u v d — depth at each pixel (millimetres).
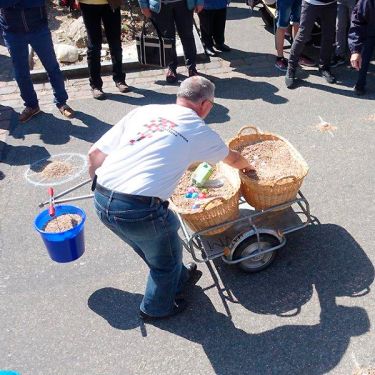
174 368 3275
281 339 3379
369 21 5395
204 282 3830
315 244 4059
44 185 4977
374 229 4164
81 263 4098
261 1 7801
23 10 5312
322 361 3221
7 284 3959
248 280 3816
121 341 3473
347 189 4617
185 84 3100
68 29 8117
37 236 4391
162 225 3020
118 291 3836
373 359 3199
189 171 3896
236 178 3619
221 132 5613
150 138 2955
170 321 3574
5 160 5371
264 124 5695
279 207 3676
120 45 6281
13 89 6723
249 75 6770
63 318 3664
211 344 3398
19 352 3451
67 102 6363
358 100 6035
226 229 3752
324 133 5445
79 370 3312
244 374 3203
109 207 2986
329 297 3631
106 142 3152
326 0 5809
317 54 7148
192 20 6285
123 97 6422
